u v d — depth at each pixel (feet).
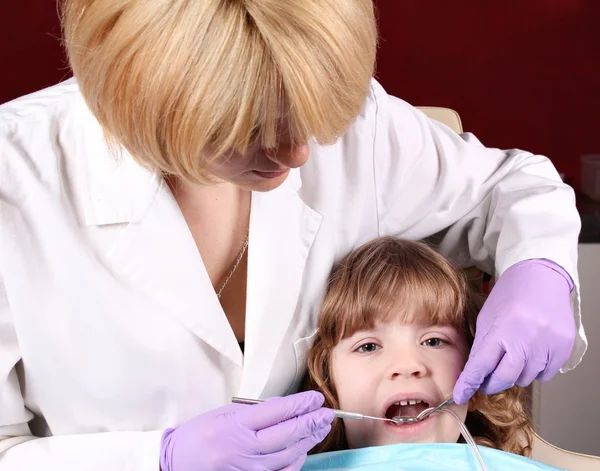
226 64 2.10
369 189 3.86
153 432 3.24
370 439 3.78
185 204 3.26
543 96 7.63
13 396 3.24
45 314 3.13
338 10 2.15
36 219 3.06
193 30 2.10
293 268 3.50
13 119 3.13
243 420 3.04
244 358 3.42
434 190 4.01
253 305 3.40
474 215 4.12
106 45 2.21
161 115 2.19
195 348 3.36
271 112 2.17
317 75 2.13
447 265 3.95
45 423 3.57
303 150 2.37
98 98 2.33
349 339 3.86
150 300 3.24
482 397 3.95
